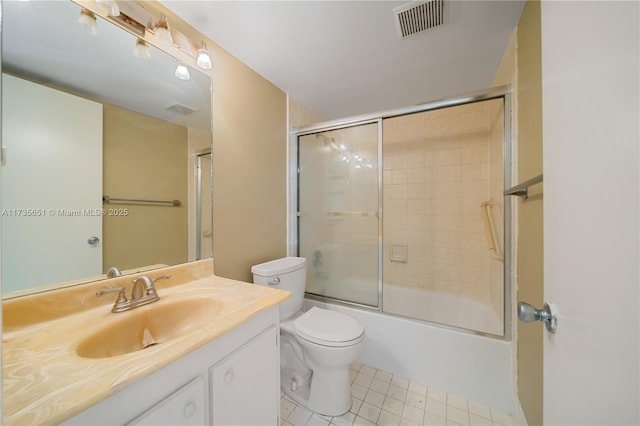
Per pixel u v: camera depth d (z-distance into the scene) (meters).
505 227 1.44
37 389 0.51
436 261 2.37
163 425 0.62
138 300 0.96
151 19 1.09
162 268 1.16
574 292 0.47
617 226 0.35
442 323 1.70
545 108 0.62
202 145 1.36
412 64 1.65
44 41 0.85
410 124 2.47
